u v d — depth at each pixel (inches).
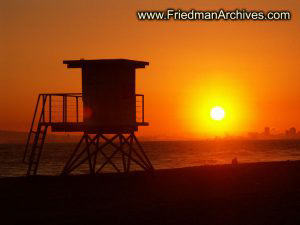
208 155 7795.3
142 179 1963.6
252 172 2231.8
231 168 2416.3
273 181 1940.2
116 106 2078.0
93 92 2103.8
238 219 1259.2
